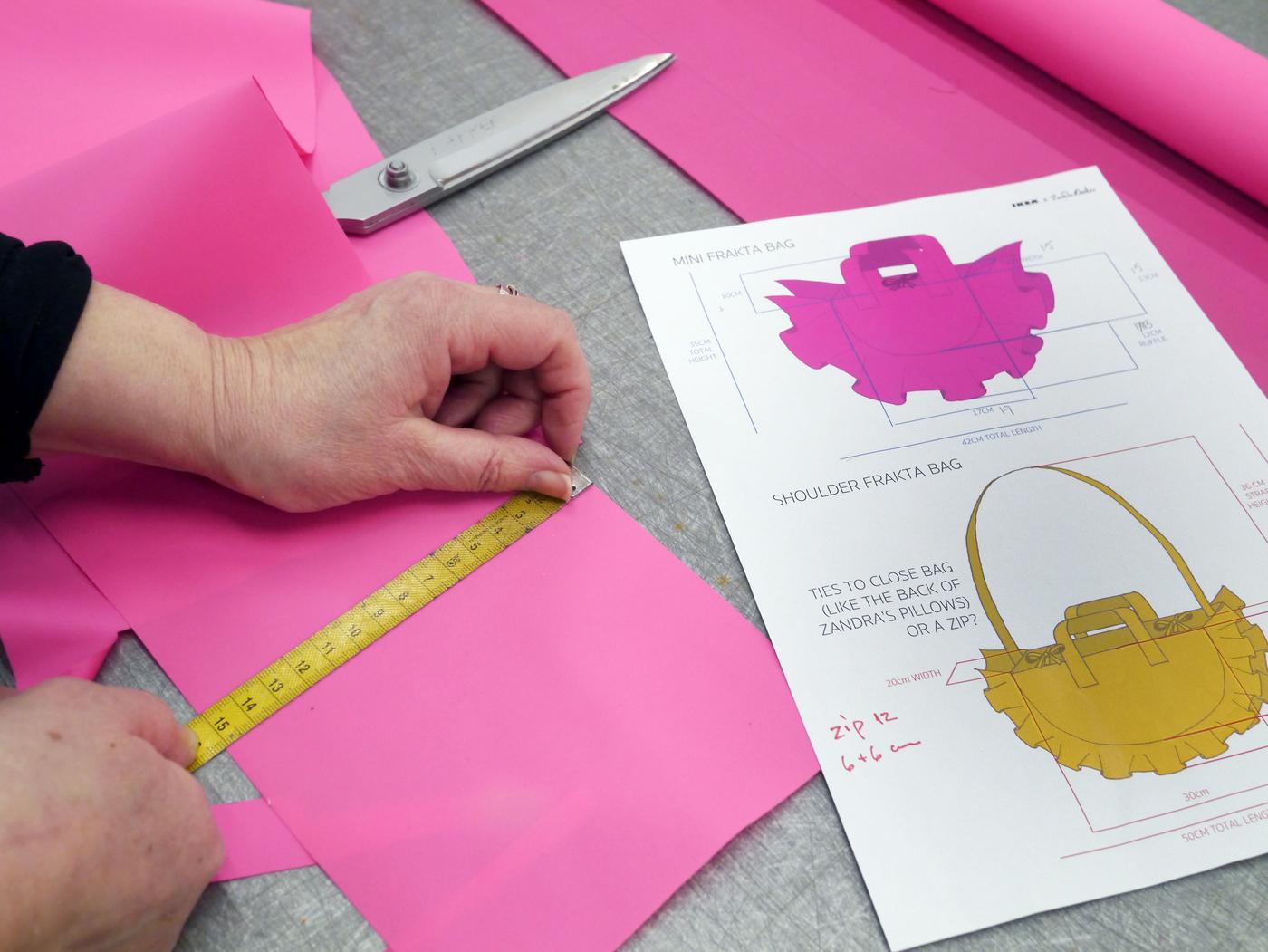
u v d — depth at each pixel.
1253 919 0.52
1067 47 0.84
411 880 0.51
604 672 0.57
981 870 0.52
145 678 0.57
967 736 0.56
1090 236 0.79
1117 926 0.51
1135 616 0.60
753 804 0.53
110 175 0.68
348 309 0.63
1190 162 0.85
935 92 0.88
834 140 0.84
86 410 0.57
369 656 0.58
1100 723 0.57
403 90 0.84
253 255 0.70
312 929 0.50
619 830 0.52
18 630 0.57
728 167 0.81
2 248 0.54
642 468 0.66
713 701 0.57
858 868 0.52
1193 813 0.54
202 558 0.61
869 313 0.73
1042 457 0.67
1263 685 0.58
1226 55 0.79
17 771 0.44
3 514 0.62
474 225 0.77
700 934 0.50
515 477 0.63
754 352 0.71
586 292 0.74
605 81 0.84
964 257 0.77
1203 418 0.69
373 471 0.61
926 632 0.59
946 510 0.64
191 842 0.48
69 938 0.44
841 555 0.62
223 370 0.59
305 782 0.53
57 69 0.77
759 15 0.92
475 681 0.57
